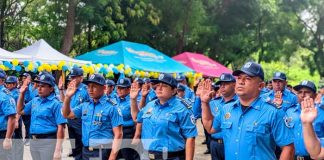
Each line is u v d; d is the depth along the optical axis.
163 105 4.81
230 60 25.80
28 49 12.57
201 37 24.14
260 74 3.71
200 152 10.34
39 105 5.79
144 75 14.09
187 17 21.95
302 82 5.82
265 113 3.67
